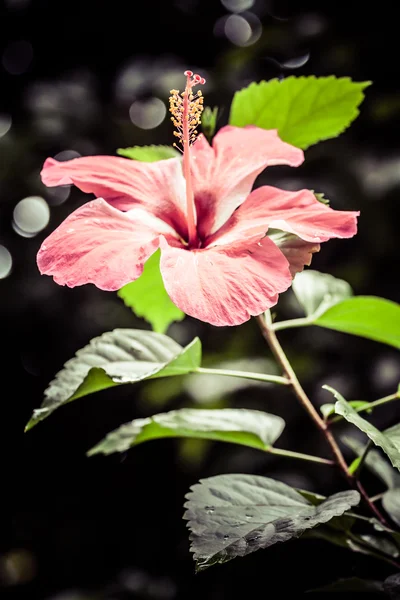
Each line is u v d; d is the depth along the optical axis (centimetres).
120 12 186
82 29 188
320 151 148
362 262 145
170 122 168
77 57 191
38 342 178
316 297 92
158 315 94
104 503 174
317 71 160
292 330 149
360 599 92
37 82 189
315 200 83
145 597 151
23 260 174
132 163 86
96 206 82
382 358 140
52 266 79
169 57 189
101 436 177
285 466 138
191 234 84
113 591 153
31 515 176
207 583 138
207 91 162
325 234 80
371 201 140
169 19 187
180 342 158
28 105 174
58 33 189
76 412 177
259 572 122
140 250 80
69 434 178
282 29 161
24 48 190
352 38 158
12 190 172
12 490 178
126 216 83
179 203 85
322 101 90
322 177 146
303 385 142
